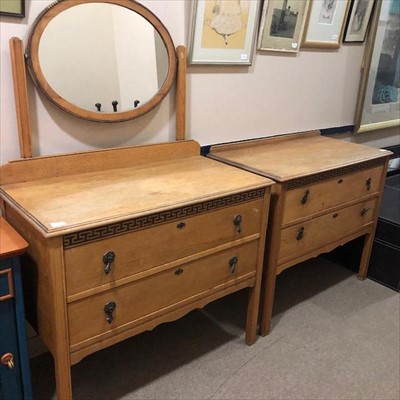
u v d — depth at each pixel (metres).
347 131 2.89
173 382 1.75
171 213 1.42
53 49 1.49
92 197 1.41
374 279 2.59
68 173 1.61
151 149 1.83
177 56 1.83
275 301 2.34
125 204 1.37
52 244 1.18
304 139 2.54
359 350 1.98
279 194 1.78
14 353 1.35
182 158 1.95
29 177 1.53
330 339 2.04
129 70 1.69
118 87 1.68
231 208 1.61
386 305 2.34
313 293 2.43
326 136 2.75
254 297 1.88
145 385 1.73
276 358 1.91
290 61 2.35
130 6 1.63
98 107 1.65
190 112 2.02
